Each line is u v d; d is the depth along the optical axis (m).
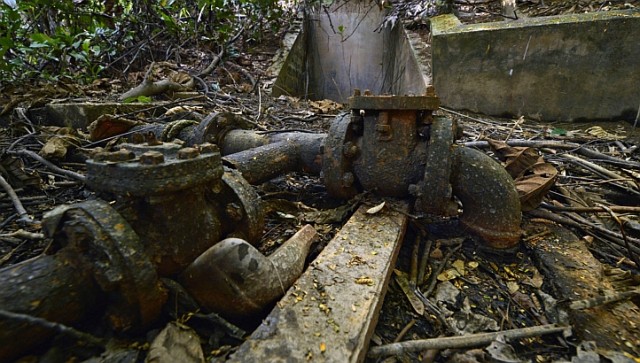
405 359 1.20
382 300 1.33
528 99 4.98
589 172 2.86
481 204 1.73
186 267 1.28
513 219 1.71
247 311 1.21
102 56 5.21
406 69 6.96
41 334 1.01
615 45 4.33
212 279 1.14
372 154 1.85
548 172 1.99
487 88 5.13
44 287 0.98
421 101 1.68
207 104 4.30
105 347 1.11
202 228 1.33
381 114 1.77
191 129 2.53
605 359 1.15
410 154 1.80
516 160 2.11
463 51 5.05
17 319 0.91
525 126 4.66
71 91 3.94
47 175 2.34
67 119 3.12
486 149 3.08
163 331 1.12
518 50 4.80
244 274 1.17
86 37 4.71
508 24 4.88
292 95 7.25
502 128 4.38
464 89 5.25
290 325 1.11
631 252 1.74
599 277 1.59
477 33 4.89
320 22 9.03
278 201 2.09
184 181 1.14
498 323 1.42
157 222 1.20
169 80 4.43
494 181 1.69
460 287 1.62
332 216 2.01
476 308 1.50
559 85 4.75
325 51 9.27
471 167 1.72
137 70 5.63
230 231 1.49
